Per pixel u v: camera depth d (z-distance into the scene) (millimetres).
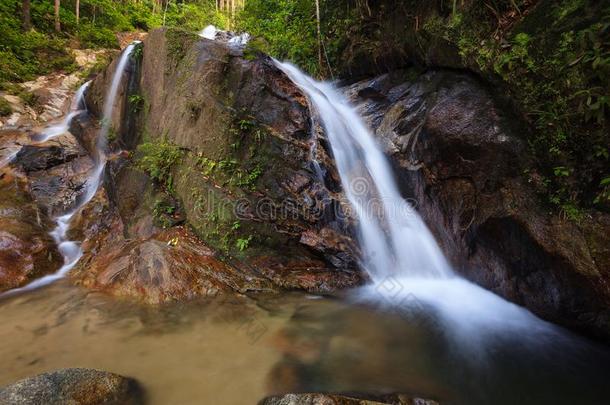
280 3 12133
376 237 6137
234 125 6258
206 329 4312
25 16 15883
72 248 6422
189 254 5562
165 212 6379
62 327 4223
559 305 4312
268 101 6309
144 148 7207
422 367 3816
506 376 3773
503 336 4473
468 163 4984
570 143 3949
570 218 3971
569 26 3912
